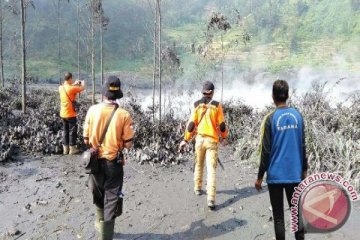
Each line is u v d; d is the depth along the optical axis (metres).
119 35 95.44
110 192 4.26
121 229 4.91
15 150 8.20
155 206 5.62
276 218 3.89
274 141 3.80
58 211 5.41
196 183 6.02
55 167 7.34
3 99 14.98
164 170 7.32
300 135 3.82
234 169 7.41
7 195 5.94
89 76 57.84
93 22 20.61
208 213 5.40
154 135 8.90
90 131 4.29
